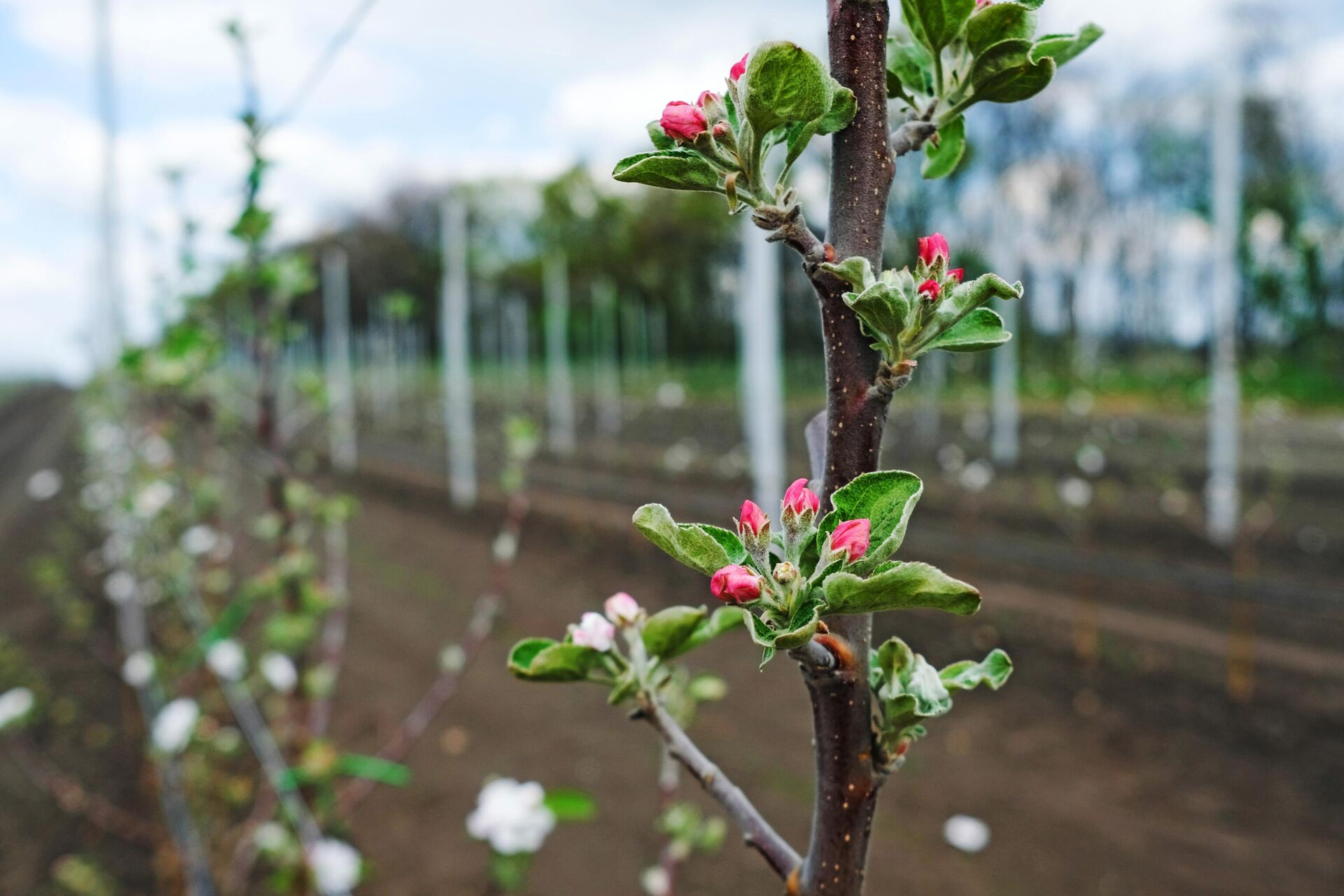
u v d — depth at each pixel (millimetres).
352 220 33969
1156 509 8672
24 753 5035
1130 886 3408
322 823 2867
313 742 2604
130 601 6137
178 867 3572
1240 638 5043
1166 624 5941
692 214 22984
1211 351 20297
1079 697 4992
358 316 33031
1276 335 18938
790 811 4121
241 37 1846
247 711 4133
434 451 16438
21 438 26000
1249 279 19016
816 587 624
